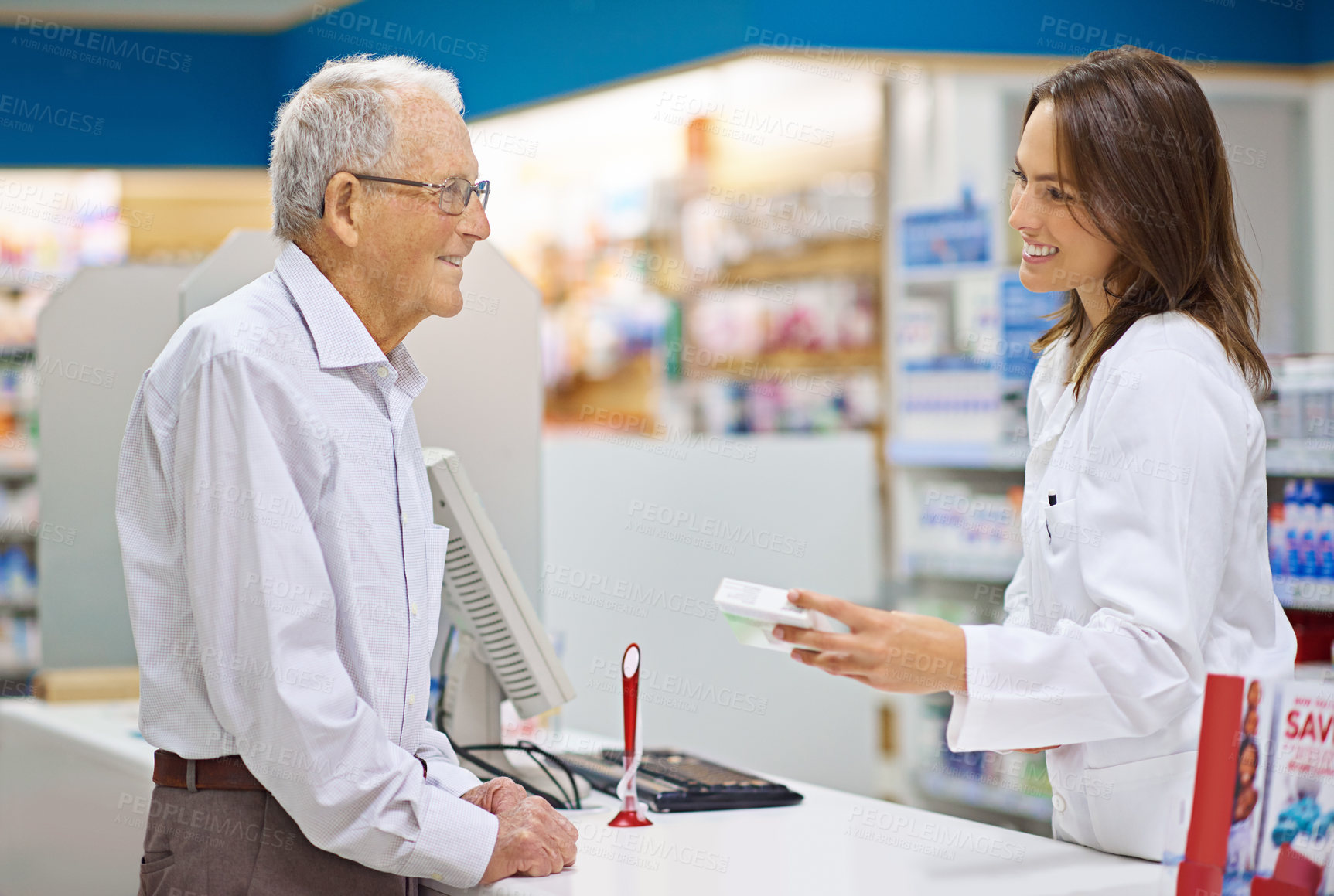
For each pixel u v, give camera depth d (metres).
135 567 1.44
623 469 3.62
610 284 6.52
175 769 1.43
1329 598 2.91
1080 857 1.46
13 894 2.76
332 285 1.50
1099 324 1.50
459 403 2.38
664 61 3.50
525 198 6.63
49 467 2.97
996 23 3.56
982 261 4.22
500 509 2.42
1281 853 1.12
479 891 1.39
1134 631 1.29
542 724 2.43
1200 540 1.31
